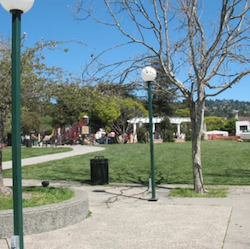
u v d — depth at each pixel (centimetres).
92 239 614
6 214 629
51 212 673
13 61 452
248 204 885
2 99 820
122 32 1050
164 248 560
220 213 788
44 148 3219
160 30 1016
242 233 629
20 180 445
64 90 884
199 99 1024
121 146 3123
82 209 750
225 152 2314
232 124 7219
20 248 437
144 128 3944
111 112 4241
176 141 3991
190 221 723
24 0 448
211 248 553
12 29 455
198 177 1061
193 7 978
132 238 616
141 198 1002
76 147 3312
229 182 1259
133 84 1106
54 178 1474
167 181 1321
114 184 1289
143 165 1808
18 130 447
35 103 893
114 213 815
